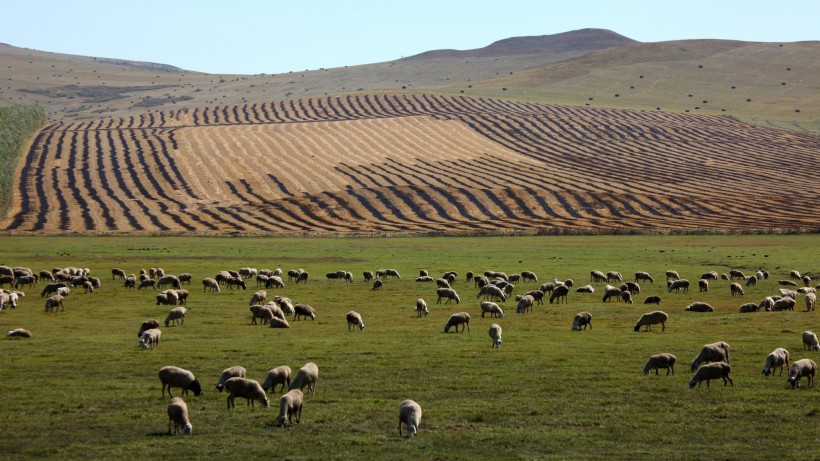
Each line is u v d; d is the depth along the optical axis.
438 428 28.83
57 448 26.28
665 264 100.69
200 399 32.56
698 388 34.53
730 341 45.62
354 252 116.50
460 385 35.19
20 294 69.12
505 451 26.19
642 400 32.66
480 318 57.38
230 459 25.27
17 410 31.00
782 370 37.62
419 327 52.84
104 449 26.20
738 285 72.12
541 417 30.28
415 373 37.62
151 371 37.84
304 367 33.66
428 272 92.81
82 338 47.56
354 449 26.27
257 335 49.06
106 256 108.00
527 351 42.97
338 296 71.56
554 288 71.31
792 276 85.81
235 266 98.31
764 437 27.70
